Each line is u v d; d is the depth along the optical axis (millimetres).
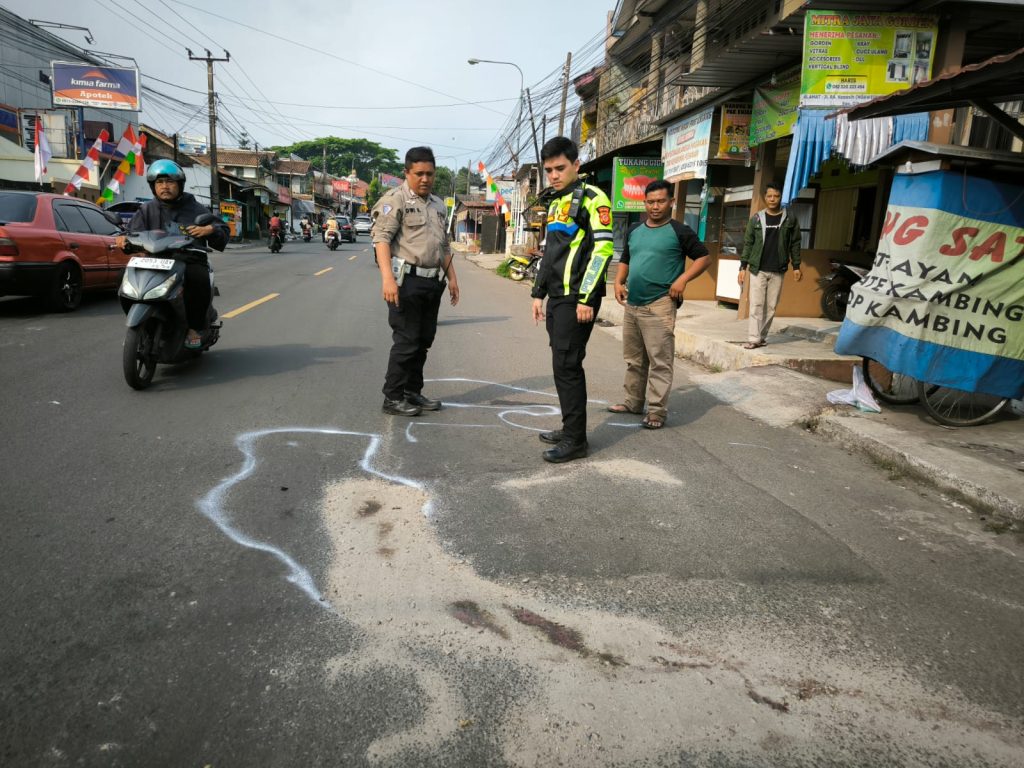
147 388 5363
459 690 2059
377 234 4715
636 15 16375
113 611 2387
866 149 6953
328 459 3961
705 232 12320
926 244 4730
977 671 2266
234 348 7137
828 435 4934
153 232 5410
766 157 9672
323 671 2119
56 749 1783
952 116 6957
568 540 3061
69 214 9078
